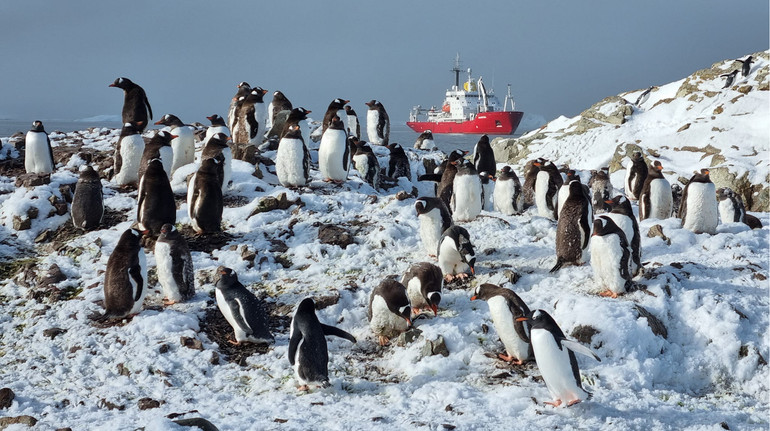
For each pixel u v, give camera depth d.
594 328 8.01
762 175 29.48
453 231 9.63
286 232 12.06
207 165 12.05
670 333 8.38
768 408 7.18
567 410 6.69
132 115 18.72
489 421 6.45
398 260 10.84
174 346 8.41
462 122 129.12
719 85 41.62
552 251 10.59
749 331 8.29
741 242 10.69
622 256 8.62
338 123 15.33
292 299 9.69
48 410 7.03
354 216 12.80
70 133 21.77
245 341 8.57
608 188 16.52
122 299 8.94
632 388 7.39
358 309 9.34
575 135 42.25
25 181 14.47
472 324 8.48
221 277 8.59
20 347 8.67
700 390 7.71
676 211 17.06
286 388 7.51
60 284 10.40
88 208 12.66
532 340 6.66
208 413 6.86
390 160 19.98
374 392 7.42
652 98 44.72
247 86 21.16
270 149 18.41
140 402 7.11
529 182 14.77
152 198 11.64
